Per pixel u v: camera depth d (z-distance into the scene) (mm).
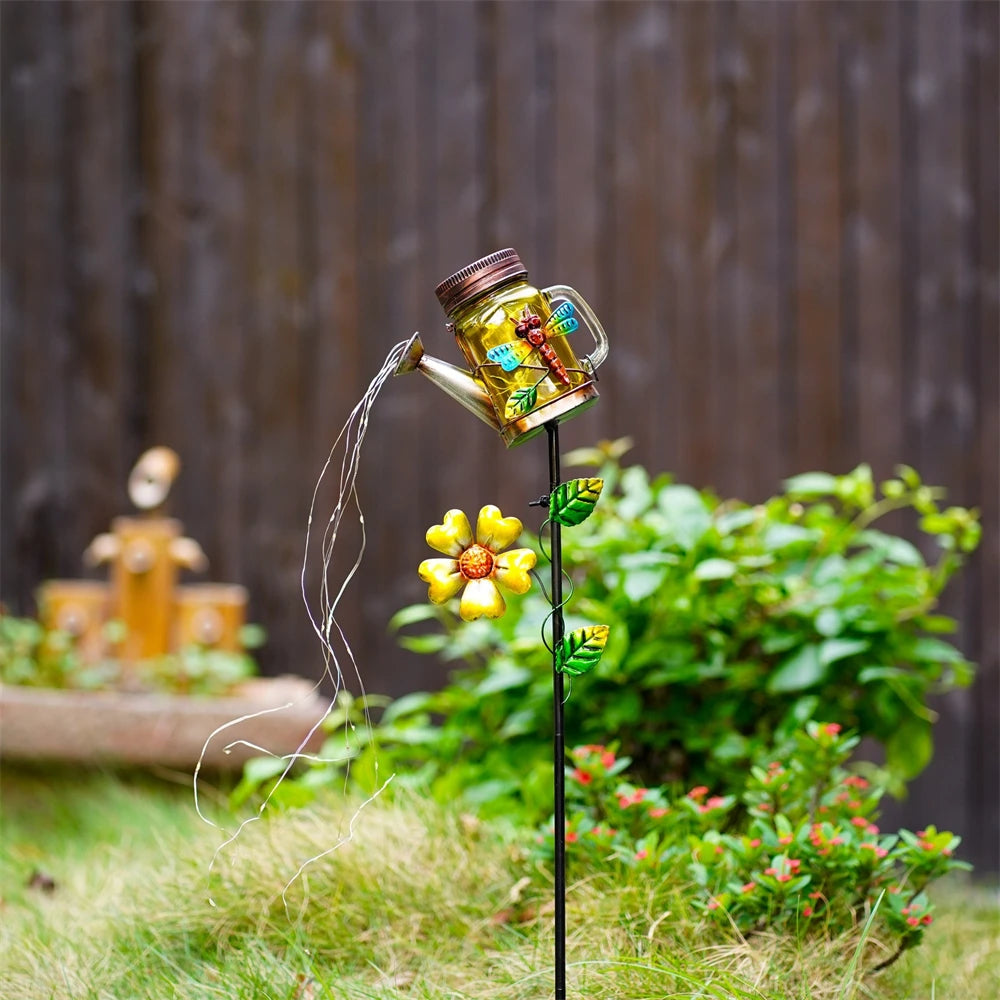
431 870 2449
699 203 4465
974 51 4418
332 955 2256
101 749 3617
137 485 4246
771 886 2053
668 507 2850
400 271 4527
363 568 4520
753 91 4453
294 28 4555
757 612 2896
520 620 2934
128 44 4586
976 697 4371
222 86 4570
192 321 4594
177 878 2508
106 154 4602
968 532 2930
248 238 4574
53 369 4625
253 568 4551
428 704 3061
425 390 4527
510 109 4500
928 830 2145
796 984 2020
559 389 1880
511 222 4500
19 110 4609
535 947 2150
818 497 4387
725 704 2824
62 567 4605
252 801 3195
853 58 4434
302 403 4559
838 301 4441
